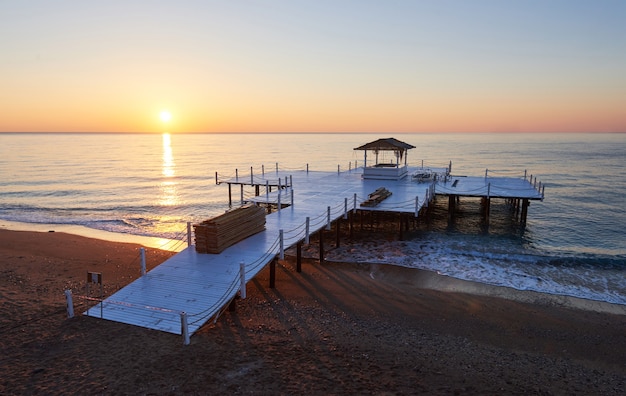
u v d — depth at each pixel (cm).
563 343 1348
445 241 2720
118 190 5653
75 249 2461
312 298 1681
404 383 983
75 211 4066
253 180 3756
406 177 3791
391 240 2694
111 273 1995
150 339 1129
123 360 1023
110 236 2980
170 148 18612
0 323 1262
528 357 1223
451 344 1285
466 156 12019
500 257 2350
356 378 995
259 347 1146
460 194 3109
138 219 3659
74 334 1159
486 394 953
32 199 4853
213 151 15988
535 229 3225
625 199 4738
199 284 1362
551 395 977
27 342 1120
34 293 1622
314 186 3266
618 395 1001
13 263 2127
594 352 1291
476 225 3241
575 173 7519
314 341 1224
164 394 889
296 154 13612
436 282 1928
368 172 3653
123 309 1266
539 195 3036
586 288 1891
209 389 913
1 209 4156
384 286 1856
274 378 973
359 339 1267
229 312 1441
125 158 12088
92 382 928
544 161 10225
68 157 12319
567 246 2759
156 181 6712
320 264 2166
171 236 2980
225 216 1684
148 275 1427
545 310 1628
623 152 14038
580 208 4178
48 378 943
